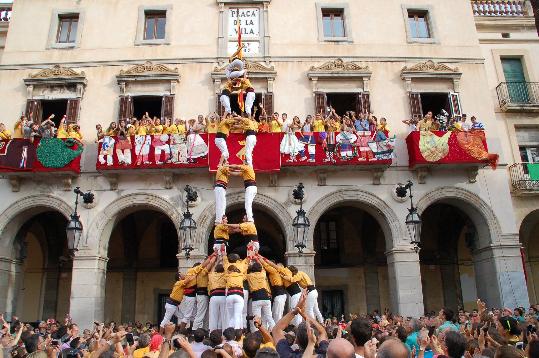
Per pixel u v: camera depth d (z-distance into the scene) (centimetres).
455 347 524
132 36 2072
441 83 2044
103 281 1802
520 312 1323
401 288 1755
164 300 2244
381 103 2003
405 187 1817
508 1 2300
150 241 2295
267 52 2036
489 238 1864
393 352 378
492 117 2014
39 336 771
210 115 1945
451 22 2141
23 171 1786
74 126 1864
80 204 1823
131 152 1794
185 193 1838
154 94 1984
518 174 2008
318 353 579
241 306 957
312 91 1997
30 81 1981
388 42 2088
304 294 669
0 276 1798
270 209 1827
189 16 2098
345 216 2302
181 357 497
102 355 658
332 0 2145
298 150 1797
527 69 2223
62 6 2117
